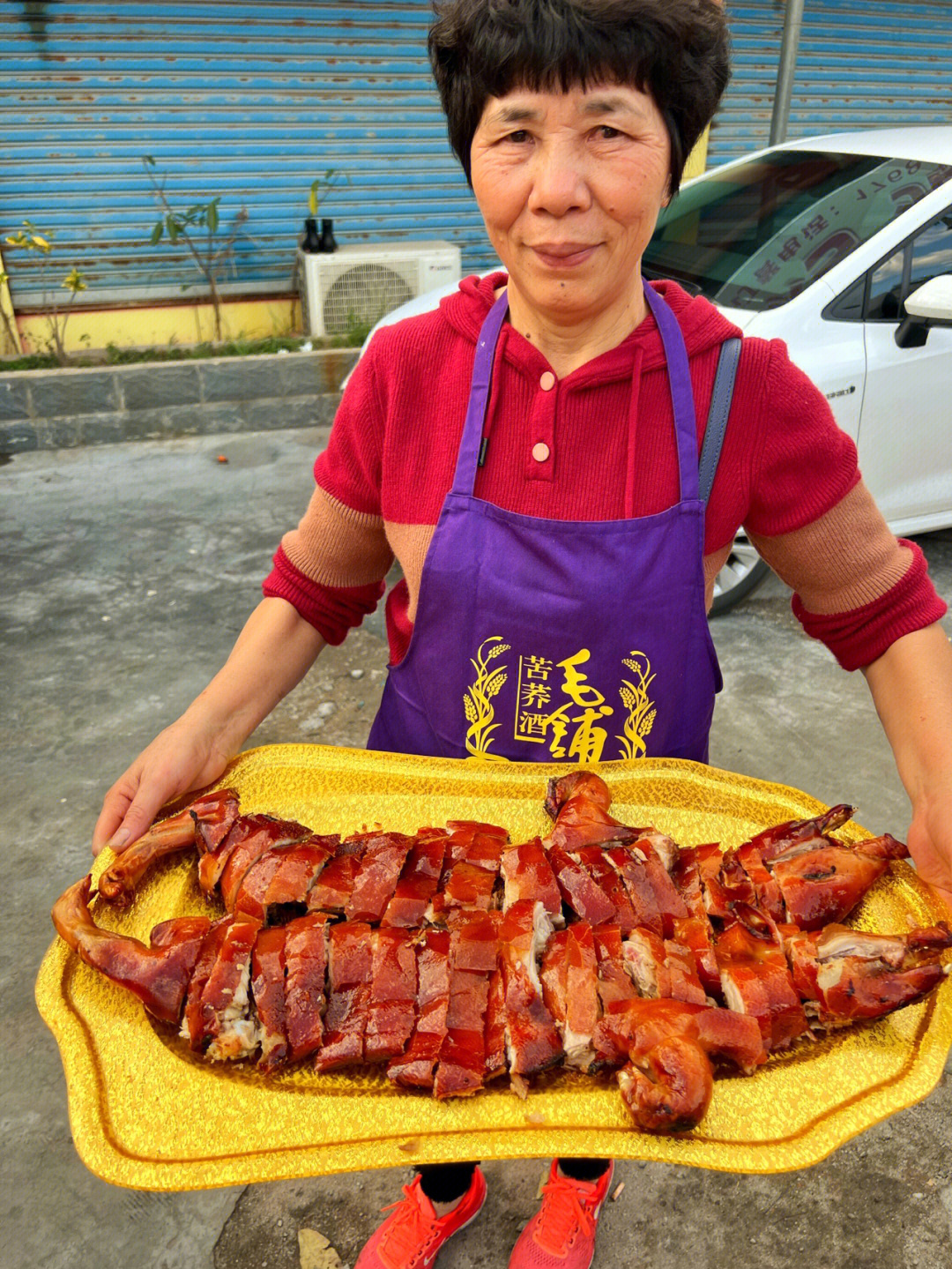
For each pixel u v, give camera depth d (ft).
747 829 6.18
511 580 5.23
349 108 26.61
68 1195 8.25
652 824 6.17
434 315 5.42
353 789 6.23
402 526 5.54
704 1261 7.82
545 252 4.51
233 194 26.63
